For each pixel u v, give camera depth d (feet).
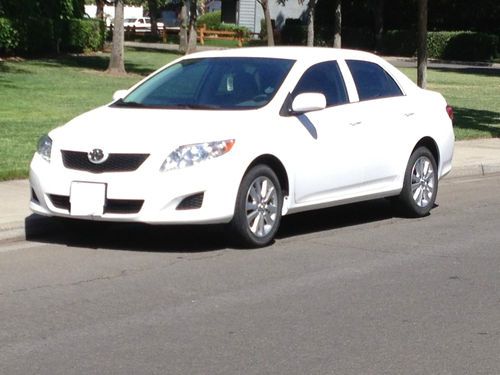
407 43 188.85
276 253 35.12
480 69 148.15
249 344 27.61
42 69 101.24
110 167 33.71
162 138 33.78
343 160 37.32
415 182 40.29
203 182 33.58
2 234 35.88
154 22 207.00
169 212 33.45
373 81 39.42
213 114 35.35
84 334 28.09
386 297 30.99
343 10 205.26
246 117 35.24
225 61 37.81
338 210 41.96
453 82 114.01
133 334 28.12
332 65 38.22
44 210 34.68
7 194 40.50
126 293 30.96
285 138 35.60
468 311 30.01
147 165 33.42
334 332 28.40
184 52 152.35
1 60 109.40
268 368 26.32
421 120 40.34
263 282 32.07
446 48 181.88
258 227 35.24
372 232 38.24
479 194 45.78
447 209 42.42
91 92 79.10
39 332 28.19
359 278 32.63
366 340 27.96
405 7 199.82
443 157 41.34
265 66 37.27
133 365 26.40
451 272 33.42
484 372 26.32
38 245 35.70
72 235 37.11
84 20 131.34
